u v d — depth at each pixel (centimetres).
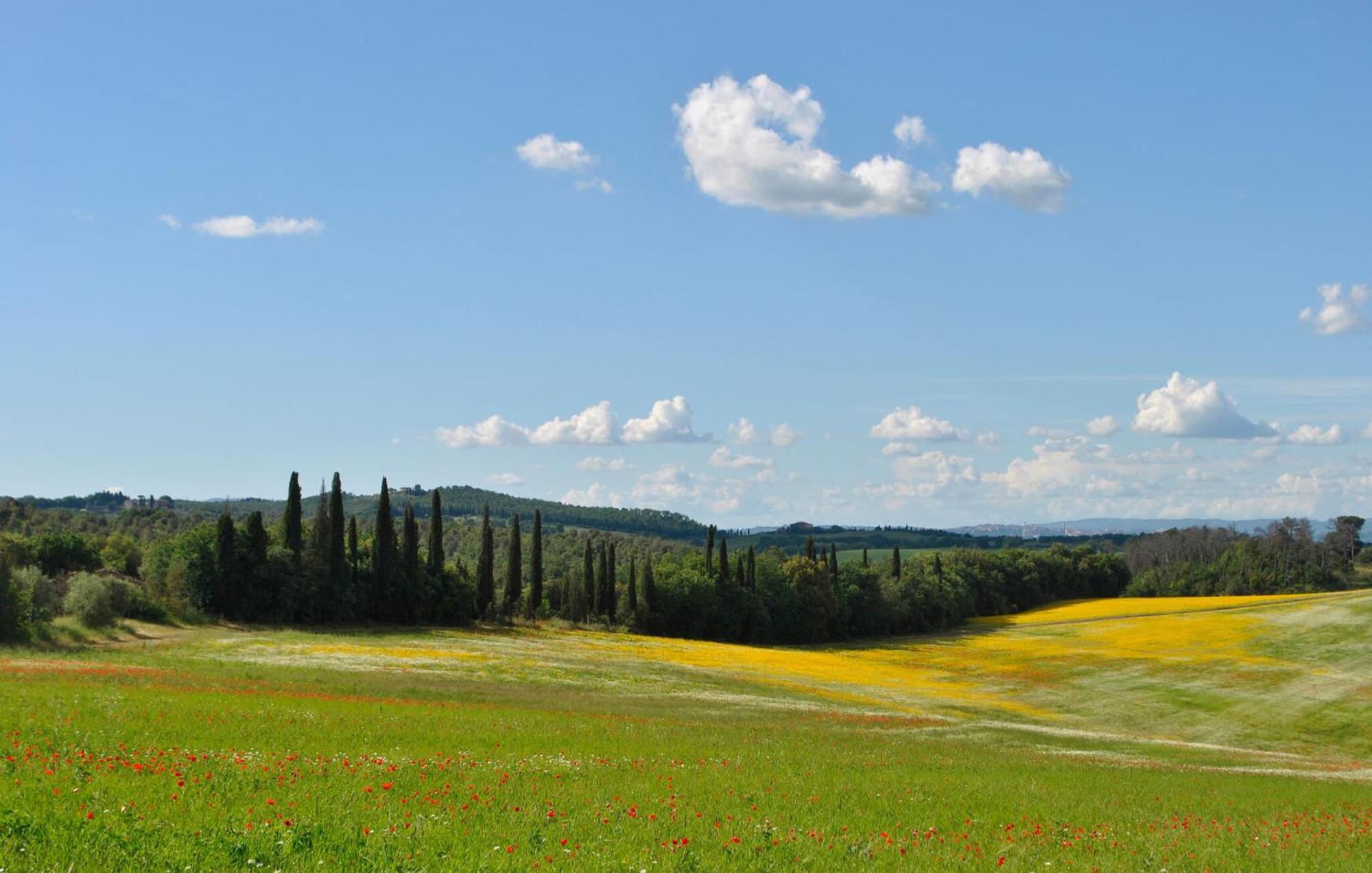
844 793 2312
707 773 2488
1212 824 2248
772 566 14700
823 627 14012
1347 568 18725
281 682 4475
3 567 6462
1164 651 9844
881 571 16150
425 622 10731
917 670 9238
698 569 14188
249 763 1956
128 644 6831
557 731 3288
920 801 2302
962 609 15975
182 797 1509
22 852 1069
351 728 2845
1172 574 18950
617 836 1508
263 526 10050
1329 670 8412
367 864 1151
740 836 1617
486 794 1831
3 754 1769
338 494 10206
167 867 1077
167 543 10019
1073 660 9600
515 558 12681
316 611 9912
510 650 7725
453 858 1230
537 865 1238
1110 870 1598
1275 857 1831
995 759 3619
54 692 2994
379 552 10562
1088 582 19238
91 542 12169
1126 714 6994
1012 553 18575
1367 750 6044
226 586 9356
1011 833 1895
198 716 2747
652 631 13038
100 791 1494
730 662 8362
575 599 12925
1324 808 2772
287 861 1133
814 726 4531
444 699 4406
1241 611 12706
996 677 8775
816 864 1452
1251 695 7462
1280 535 18550
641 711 4584
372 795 1702
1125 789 2869
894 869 1473
